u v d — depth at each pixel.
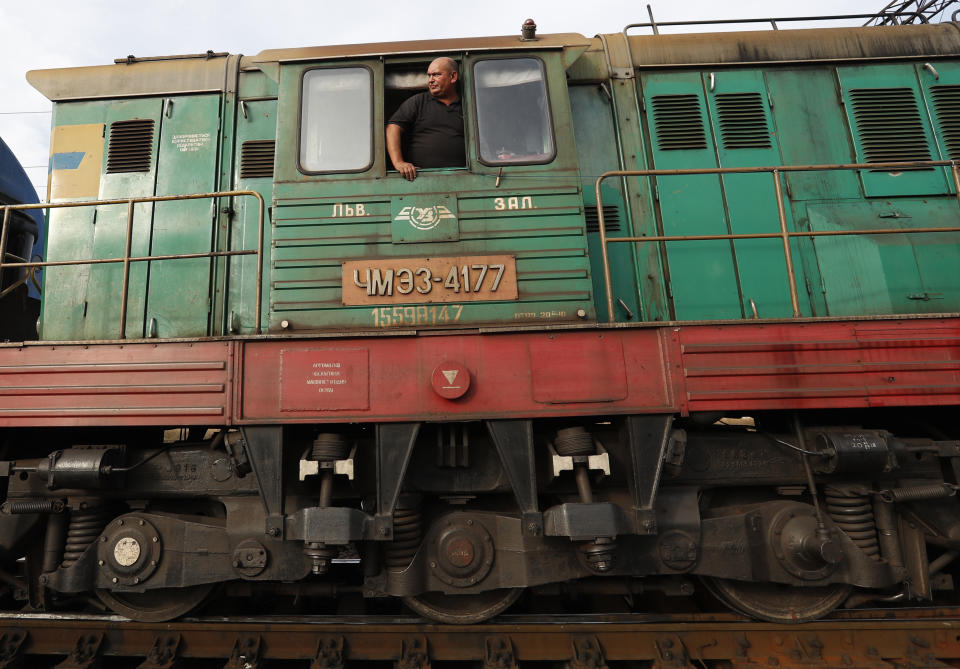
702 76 4.07
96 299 3.86
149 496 3.20
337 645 3.13
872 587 3.23
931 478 3.15
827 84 4.09
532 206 3.19
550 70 3.39
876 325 2.91
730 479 3.13
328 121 3.32
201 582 3.00
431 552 3.00
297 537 2.74
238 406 2.83
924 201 3.88
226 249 3.89
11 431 3.37
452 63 3.35
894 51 4.09
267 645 3.18
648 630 3.18
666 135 3.95
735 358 2.86
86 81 4.15
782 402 2.82
